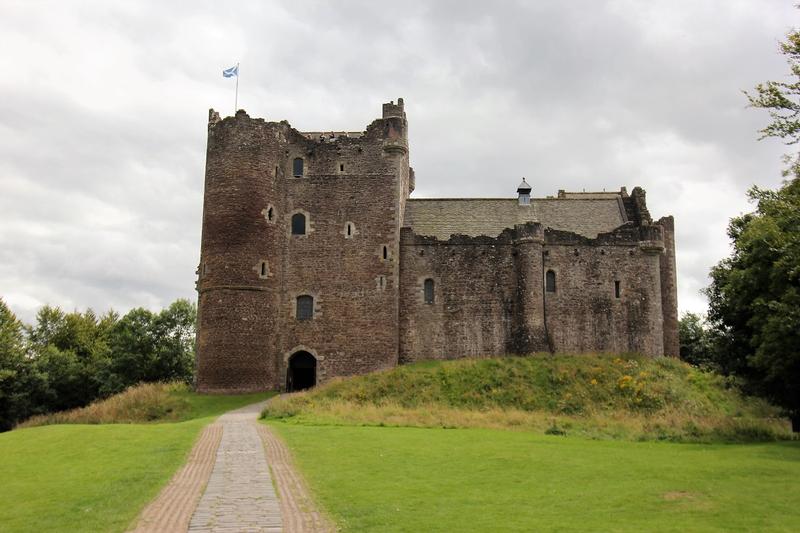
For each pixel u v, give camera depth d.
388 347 45.34
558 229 49.34
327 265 46.41
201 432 27.69
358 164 47.56
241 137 45.53
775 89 21.41
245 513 14.85
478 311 46.19
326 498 16.36
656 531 14.10
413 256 47.19
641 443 28.16
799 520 15.03
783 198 26.39
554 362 43.41
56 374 59.97
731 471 20.42
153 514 14.81
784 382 31.22
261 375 43.97
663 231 49.19
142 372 62.88
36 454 24.12
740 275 31.02
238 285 44.03
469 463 21.16
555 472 20.05
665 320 49.06
